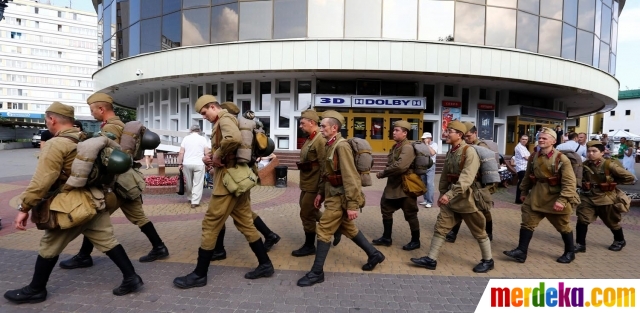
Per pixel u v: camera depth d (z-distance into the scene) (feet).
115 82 65.46
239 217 12.44
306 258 14.92
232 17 52.95
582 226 16.39
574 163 15.69
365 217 22.89
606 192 15.97
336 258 14.94
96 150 10.08
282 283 12.26
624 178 15.75
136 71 59.21
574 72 57.11
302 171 15.05
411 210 16.14
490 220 17.74
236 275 12.91
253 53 50.96
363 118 55.77
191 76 55.26
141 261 13.98
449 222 13.84
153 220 21.16
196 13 55.06
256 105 58.54
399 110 56.08
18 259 14.02
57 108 10.45
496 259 15.23
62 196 9.98
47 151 9.71
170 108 70.03
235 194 11.50
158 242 14.30
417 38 51.39
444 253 15.89
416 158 15.88
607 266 14.55
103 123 13.06
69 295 11.09
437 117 58.39
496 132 65.21
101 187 10.77
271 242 15.90
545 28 56.34
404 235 18.80
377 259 13.48
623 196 16.10
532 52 53.11
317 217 15.19
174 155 47.67
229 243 16.76
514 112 62.39
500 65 51.57
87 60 254.68
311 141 14.82
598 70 61.31
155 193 28.86
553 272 13.83
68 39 247.70
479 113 60.95
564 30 57.93
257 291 11.60
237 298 11.09
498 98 65.31
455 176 14.17
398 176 16.08
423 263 13.91
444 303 11.04
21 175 42.01
